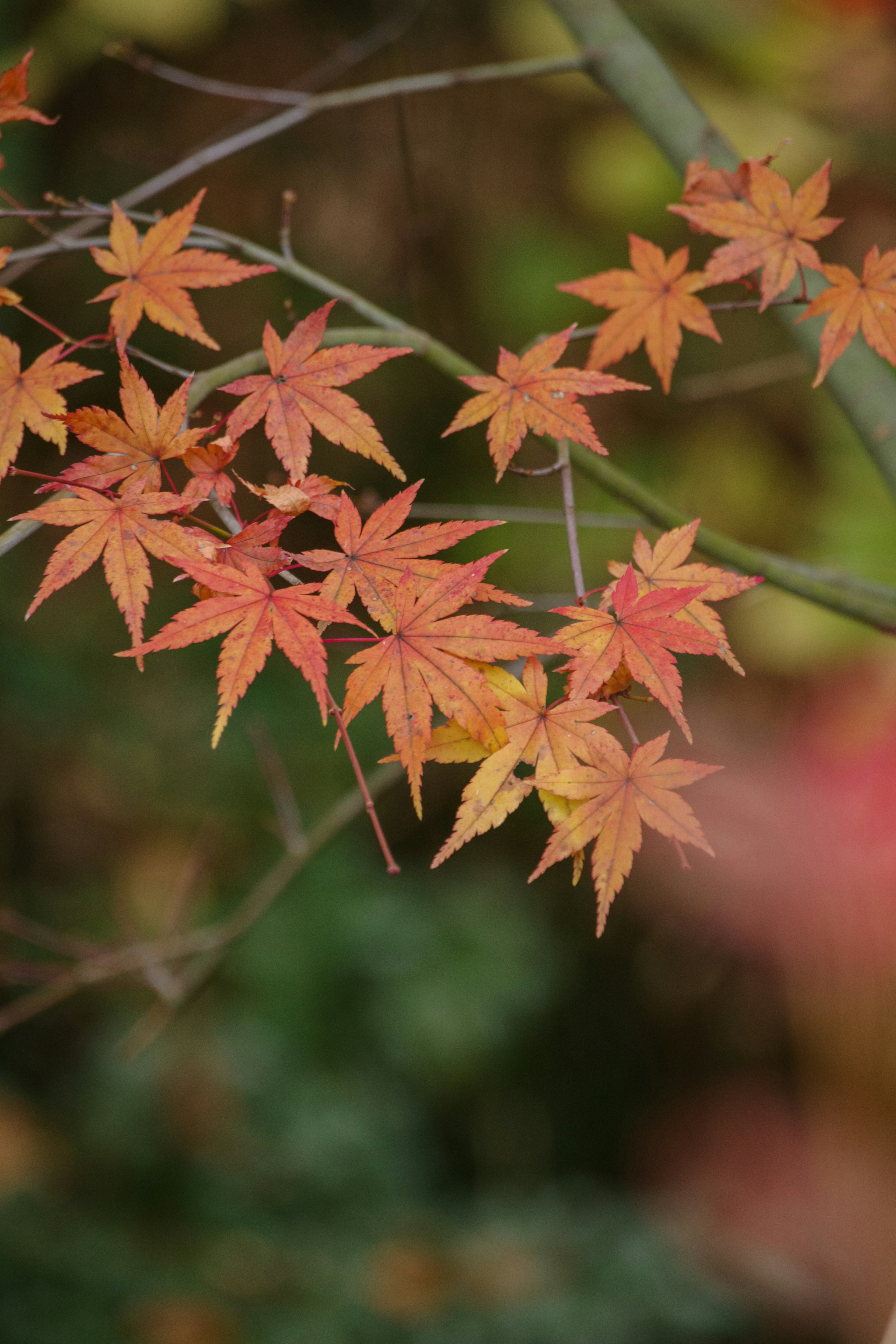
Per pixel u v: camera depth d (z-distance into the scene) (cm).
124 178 353
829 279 150
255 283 372
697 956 403
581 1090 437
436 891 418
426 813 430
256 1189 329
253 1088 351
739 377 180
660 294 152
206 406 162
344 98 170
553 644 139
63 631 396
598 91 337
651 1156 418
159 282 147
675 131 168
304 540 313
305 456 143
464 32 363
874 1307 325
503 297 367
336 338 151
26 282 351
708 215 150
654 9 307
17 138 320
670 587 142
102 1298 268
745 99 311
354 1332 273
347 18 360
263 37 356
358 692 138
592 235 377
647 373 376
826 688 323
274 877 172
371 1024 380
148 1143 331
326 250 372
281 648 138
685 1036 420
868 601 160
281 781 173
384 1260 311
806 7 316
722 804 333
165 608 405
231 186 368
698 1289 319
